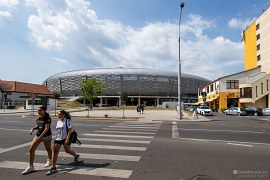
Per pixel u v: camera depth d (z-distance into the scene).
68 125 6.44
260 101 48.00
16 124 18.23
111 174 5.81
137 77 115.88
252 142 10.51
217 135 12.78
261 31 57.22
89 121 22.06
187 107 63.44
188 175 5.71
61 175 5.76
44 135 6.37
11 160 7.17
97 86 36.53
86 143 9.85
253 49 61.72
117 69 118.06
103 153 8.03
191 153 8.07
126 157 7.48
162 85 119.56
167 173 5.87
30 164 6.04
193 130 15.12
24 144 9.75
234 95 51.53
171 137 11.74
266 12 54.81
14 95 77.06
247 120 26.92
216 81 54.78
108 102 121.88
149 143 9.91
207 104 67.81
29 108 54.94
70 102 87.94
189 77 128.38
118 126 17.09
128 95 115.56
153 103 122.50
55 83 127.94
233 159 7.26
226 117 33.28
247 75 51.94
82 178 5.54
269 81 47.00
